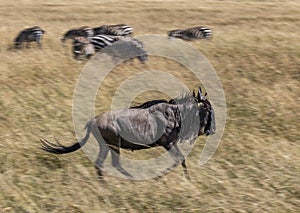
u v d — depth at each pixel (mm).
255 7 107312
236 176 45719
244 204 41156
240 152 50188
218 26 92312
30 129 52594
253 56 75875
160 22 95188
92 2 112438
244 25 92938
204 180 44531
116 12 102812
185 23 94375
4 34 85062
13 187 42188
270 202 41719
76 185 42656
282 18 98000
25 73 67188
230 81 68062
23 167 45250
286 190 43781
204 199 41469
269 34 86312
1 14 100750
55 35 84375
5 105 57938
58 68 69438
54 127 53312
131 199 41000
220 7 107188
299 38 84750
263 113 59500
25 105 58250
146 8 105688
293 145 52750
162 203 40625
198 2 112562
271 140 53500
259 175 46094
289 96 64312
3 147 48500
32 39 77875
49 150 42125
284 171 47000
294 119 58562
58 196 41094
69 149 42125
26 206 39656
